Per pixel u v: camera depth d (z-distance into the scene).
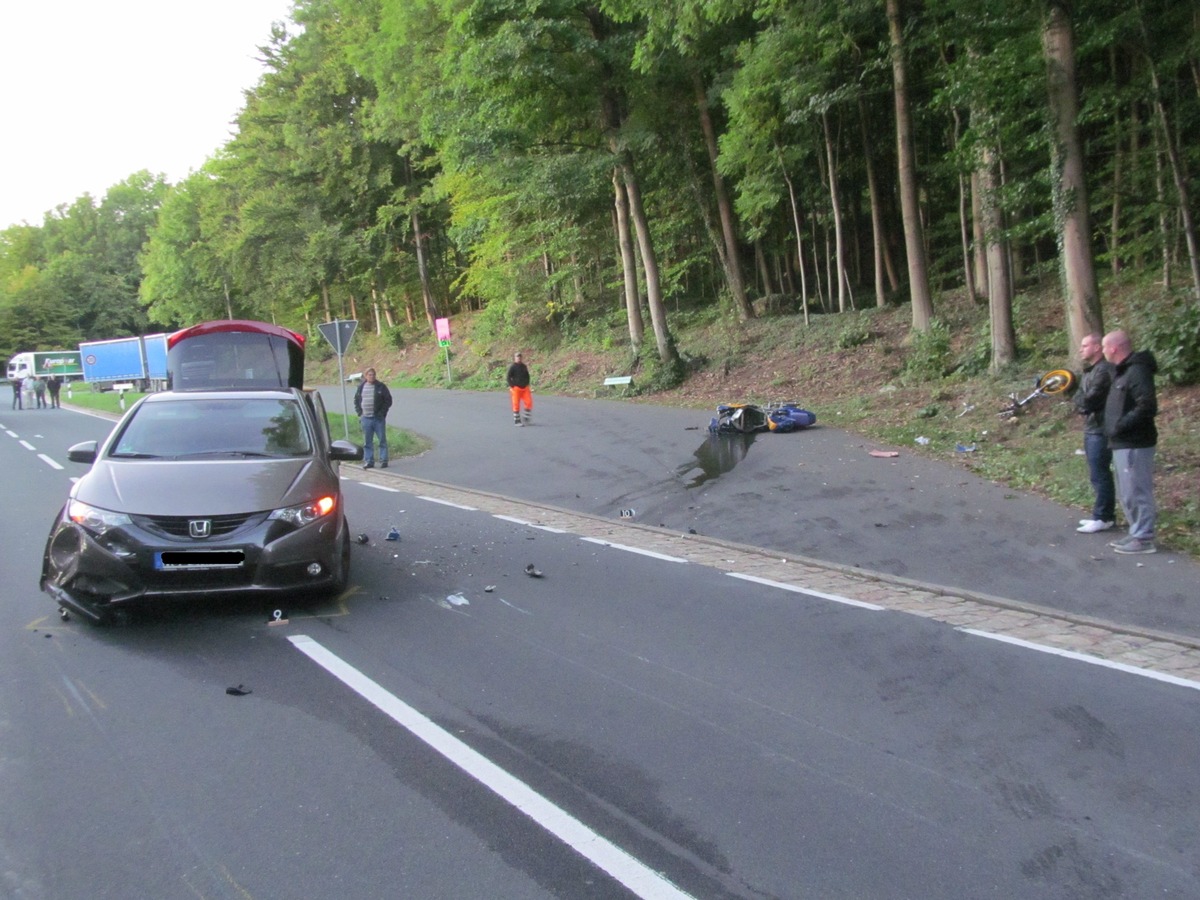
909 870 3.37
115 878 3.31
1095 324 13.28
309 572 6.42
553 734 4.60
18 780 4.08
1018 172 16.73
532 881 3.29
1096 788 4.02
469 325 44.22
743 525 10.20
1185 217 14.64
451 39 22.67
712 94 23.78
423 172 45.41
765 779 4.11
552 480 13.76
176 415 7.55
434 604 7.04
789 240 31.27
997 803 3.89
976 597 7.18
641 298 34.75
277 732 4.60
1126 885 3.27
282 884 3.27
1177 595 7.03
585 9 23.02
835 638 6.20
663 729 4.66
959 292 25.09
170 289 69.00
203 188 65.00
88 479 6.56
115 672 5.47
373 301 53.44
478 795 3.95
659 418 20.44
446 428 21.42
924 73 21.45
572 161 24.06
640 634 6.29
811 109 19.48
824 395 20.41
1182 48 14.19
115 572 5.96
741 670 5.55
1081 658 5.75
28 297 92.12
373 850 3.50
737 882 3.29
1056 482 10.80
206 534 6.12
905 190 19.72
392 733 4.59
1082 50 14.06
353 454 7.90
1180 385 13.26
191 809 3.82
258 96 49.94
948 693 5.16
